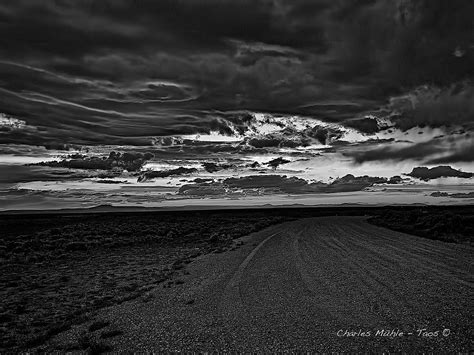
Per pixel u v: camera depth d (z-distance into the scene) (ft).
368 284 35.73
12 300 44.96
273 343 22.57
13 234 155.43
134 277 54.08
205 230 136.87
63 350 25.58
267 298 33.50
